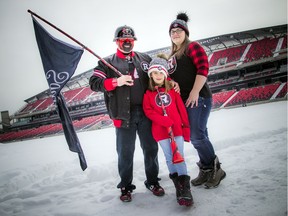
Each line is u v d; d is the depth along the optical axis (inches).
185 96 90.0
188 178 77.1
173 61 91.3
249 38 874.1
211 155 89.7
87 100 926.4
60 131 838.5
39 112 998.4
